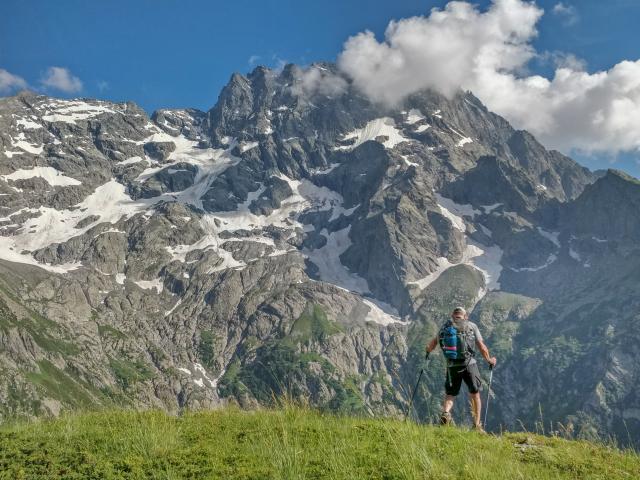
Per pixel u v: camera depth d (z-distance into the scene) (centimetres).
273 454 1233
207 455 1276
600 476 1242
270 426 1545
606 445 1533
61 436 1470
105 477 1141
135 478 1143
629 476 1268
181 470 1175
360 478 1102
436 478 1102
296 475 1105
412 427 1492
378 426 1521
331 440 1355
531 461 1330
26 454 1295
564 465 1311
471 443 1390
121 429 1531
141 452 1299
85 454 1269
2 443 1373
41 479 1130
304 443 1359
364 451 1284
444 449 1315
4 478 1124
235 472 1152
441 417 1606
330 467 1160
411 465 1164
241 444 1386
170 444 1373
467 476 1122
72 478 1139
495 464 1220
